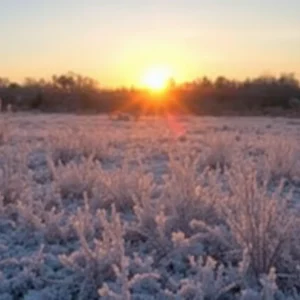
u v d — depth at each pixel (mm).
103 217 5027
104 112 53625
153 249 5156
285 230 4488
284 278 4480
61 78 69500
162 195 5926
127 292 3875
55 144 12133
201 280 4262
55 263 4906
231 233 5020
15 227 5902
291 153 9641
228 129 25141
